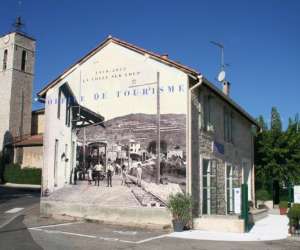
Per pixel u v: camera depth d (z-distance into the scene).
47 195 18.92
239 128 25.03
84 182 18.16
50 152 19.34
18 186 39.53
